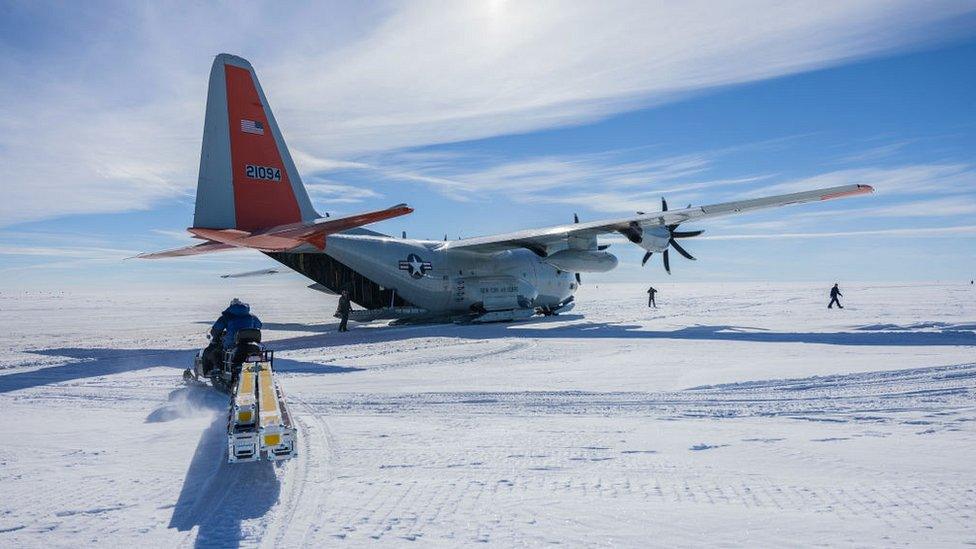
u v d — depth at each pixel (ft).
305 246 70.44
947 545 11.26
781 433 21.66
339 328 74.23
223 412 26.81
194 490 15.49
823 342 53.98
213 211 57.52
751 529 12.30
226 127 58.54
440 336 64.03
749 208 68.64
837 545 11.35
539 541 11.89
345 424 23.84
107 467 17.75
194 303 229.86
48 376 39.52
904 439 20.38
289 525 13.00
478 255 83.92
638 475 16.51
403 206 50.70
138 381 37.22
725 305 137.80
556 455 18.85
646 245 77.10
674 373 37.99
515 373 39.11
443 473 16.84
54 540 12.32
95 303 228.22
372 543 11.91
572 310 117.08
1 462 18.40
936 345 50.75
